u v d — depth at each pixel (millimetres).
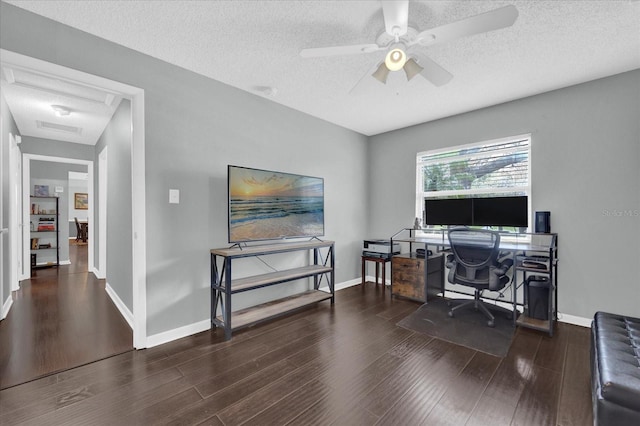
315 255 3645
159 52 2277
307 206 3408
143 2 1734
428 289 3457
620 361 1395
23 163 4539
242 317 2707
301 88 2932
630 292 2533
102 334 2545
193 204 2590
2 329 2643
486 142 3375
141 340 2283
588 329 2670
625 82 2553
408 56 1918
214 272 2670
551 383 1841
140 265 2281
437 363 2092
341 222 4129
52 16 1857
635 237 2512
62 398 1681
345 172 4188
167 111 2426
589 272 2723
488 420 1519
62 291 3891
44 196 5559
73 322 2818
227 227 2820
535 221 2910
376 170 4496
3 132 2906
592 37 2053
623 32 1990
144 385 1812
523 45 2152
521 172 3195
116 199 3367
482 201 3289
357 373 1962
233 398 1694
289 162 3416
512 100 3172
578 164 2777
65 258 5844
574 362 2094
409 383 1849
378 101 3227
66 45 1936
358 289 4086
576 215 2787
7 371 1953
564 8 1762
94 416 1541
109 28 1983
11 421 1496
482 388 1794
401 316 3025
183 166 2523
